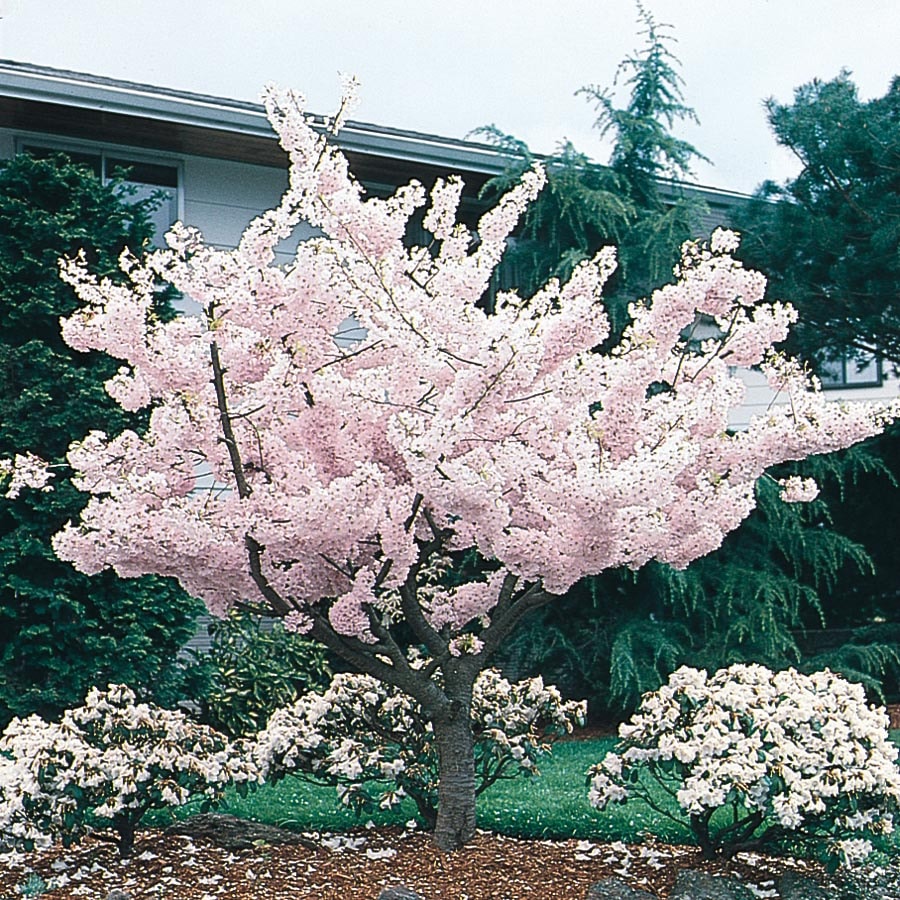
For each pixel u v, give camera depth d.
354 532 4.62
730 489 5.09
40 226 8.45
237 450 4.72
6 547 8.14
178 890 4.70
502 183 10.20
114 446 4.92
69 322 4.64
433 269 5.22
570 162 10.20
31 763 4.99
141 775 4.99
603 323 4.69
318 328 4.64
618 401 4.80
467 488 4.21
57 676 8.30
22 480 4.98
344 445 4.85
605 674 10.07
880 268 9.80
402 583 4.93
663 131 10.34
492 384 4.27
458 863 5.00
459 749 5.28
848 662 10.34
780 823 4.86
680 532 5.04
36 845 5.20
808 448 5.08
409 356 4.63
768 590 9.66
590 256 10.44
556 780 7.08
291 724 5.79
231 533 4.79
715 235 5.01
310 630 5.28
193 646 10.12
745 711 5.04
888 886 4.79
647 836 5.46
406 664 5.20
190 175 10.26
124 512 4.62
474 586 5.80
